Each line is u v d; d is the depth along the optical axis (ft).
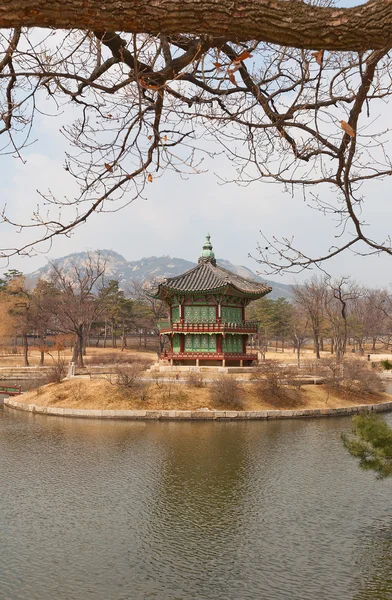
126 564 63.41
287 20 16.08
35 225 21.49
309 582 58.65
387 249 26.27
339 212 26.91
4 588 57.16
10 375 283.38
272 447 125.08
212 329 211.82
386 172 25.68
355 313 353.72
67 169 23.54
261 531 73.15
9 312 360.07
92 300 369.71
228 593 56.34
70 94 23.91
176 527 75.00
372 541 69.67
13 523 76.43
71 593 56.18
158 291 217.77
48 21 15.74
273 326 429.79
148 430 148.25
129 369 194.18
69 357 367.66
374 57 21.25
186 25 16.02
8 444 128.16
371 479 98.12
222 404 176.55
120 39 22.00
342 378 207.21
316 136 24.72
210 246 238.68
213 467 106.73
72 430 147.74
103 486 93.97
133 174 23.59
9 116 22.61
